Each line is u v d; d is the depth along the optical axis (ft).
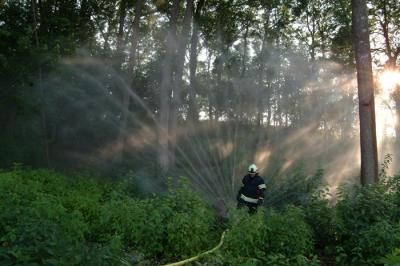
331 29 101.04
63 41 61.46
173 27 67.97
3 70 58.39
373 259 25.07
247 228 26.27
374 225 27.96
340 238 30.14
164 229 27.12
